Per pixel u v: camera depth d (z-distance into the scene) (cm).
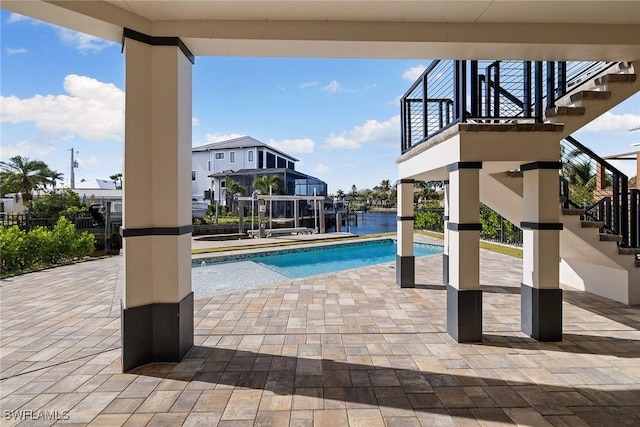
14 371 322
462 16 327
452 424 240
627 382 297
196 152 3847
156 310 339
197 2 300
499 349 369
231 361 341
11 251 827
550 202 396
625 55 372
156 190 337
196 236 1823
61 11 283
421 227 1914
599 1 299
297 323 454
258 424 240
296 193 3262
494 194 578
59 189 2303
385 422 242
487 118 412
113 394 280
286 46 349
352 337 404
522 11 317
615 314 484
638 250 518
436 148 471
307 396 277
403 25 337
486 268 838
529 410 257
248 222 2562
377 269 859
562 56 375
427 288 655
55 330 436
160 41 331
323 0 298
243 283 859
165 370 322
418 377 308
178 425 239
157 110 334
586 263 607
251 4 304
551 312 393
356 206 5556
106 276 780
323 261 1331
